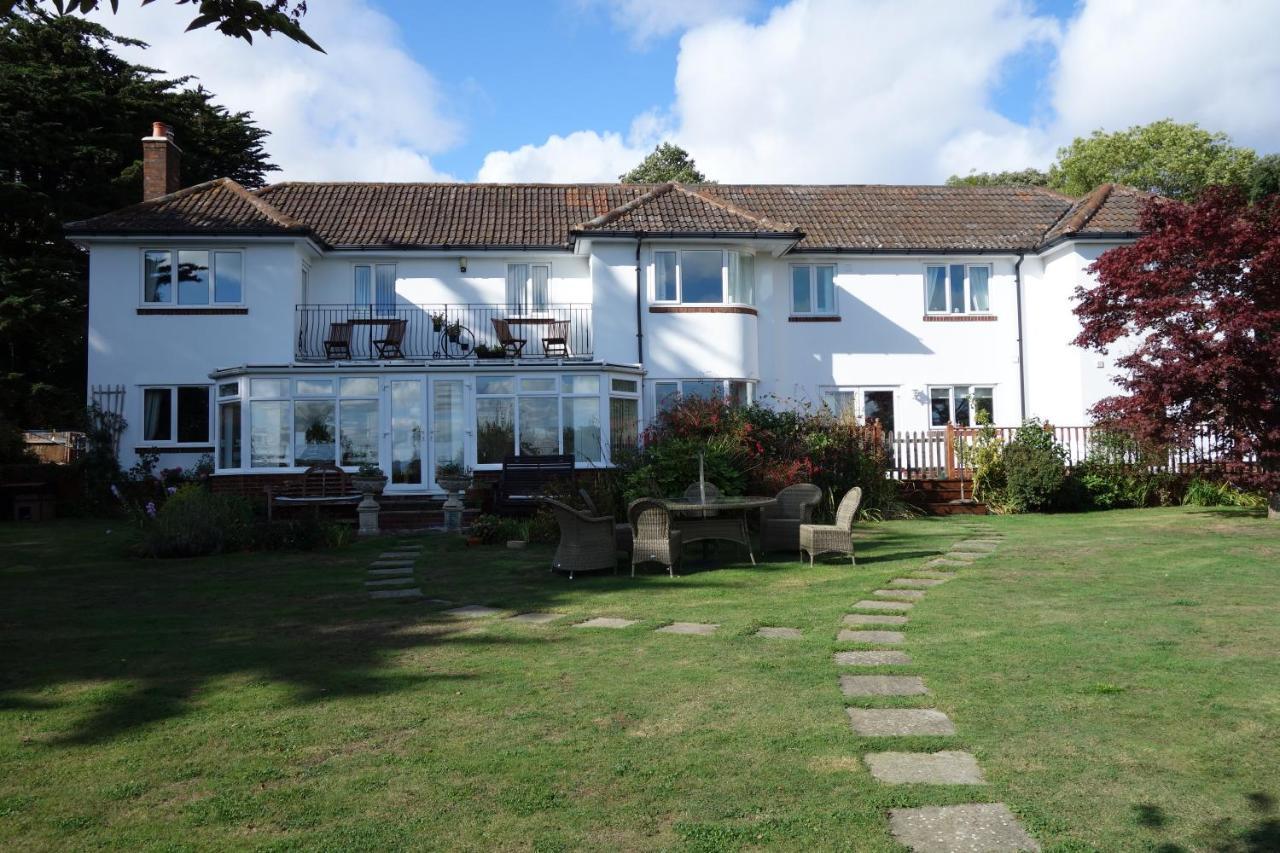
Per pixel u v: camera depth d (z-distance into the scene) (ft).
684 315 76.02
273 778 16.21
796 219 86.69
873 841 13.38
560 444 66.44
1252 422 53.78
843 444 64.18
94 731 18.89
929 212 88.89
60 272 94.79
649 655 24.66
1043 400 82.74
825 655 24.30
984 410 78.23
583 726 18.74
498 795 15.30
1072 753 16.67
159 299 74.64
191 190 79.97
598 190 91.86
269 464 64.34
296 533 49.06
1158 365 55.36
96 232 72.02
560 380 66.80
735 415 62.18
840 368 82.43
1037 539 49.26
